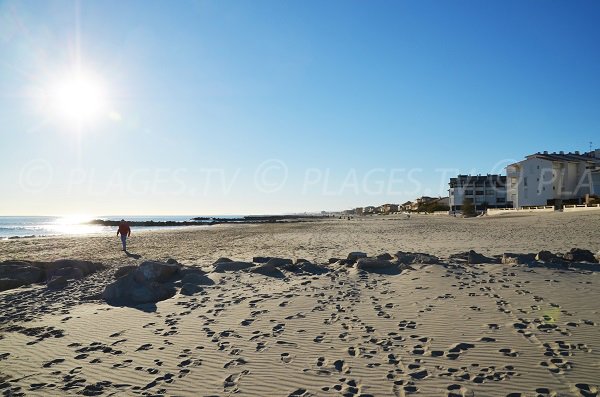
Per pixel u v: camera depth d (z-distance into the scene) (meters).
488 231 36.75
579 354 6.09
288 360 6.48
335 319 8.65
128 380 6.02
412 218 92.12
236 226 80.19
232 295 11.42
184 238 42.47
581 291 9.95
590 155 73.44
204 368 6.33
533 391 5.06
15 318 9.84
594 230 30.27
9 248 32.56
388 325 8.02
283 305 10.02
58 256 25.42
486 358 6.13
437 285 11.28
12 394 5.67
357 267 14.44
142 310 10.12
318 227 62.12
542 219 44.53
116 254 25.80
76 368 6.54
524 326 7.49
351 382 5.59
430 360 6.18
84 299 11.63
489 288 10.66
